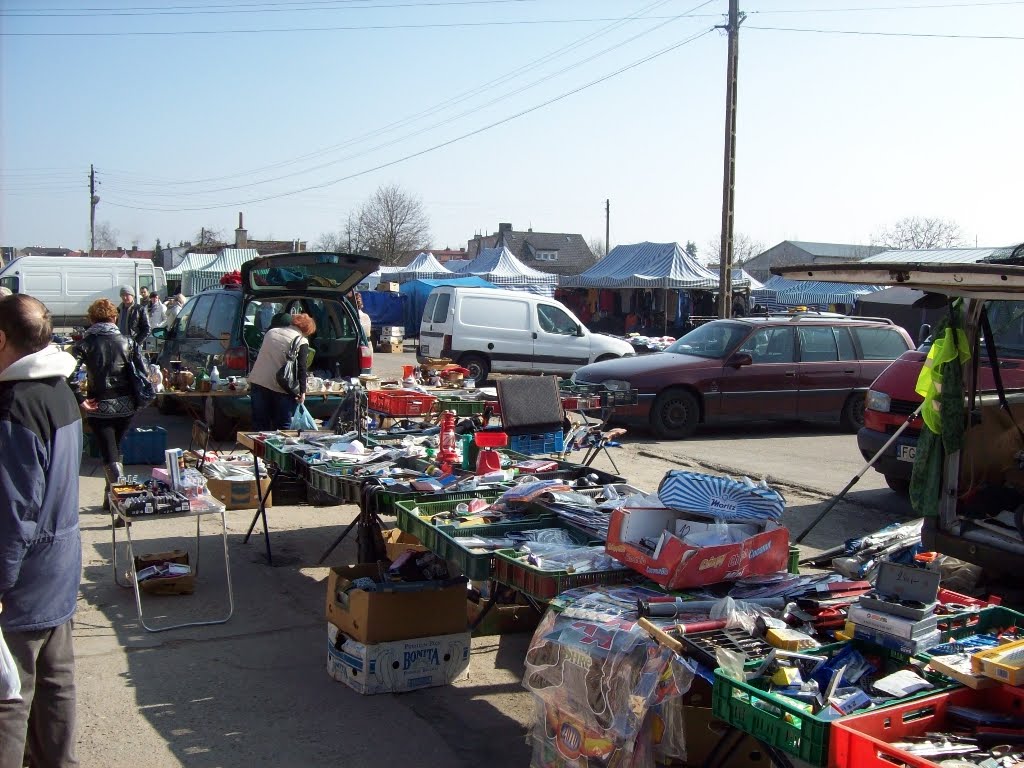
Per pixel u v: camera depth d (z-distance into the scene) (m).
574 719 3.31
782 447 11.83
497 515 4.71
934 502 5.11
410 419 8.32
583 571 3.78
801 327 12.65
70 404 3.11
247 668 4.67
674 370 12.05
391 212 55.38
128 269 27.73
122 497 5.44
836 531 7.72
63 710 3.19
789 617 3.51
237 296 10.57
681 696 3.15
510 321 17.23
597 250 75.31
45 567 3.02
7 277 26.53
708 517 4.03
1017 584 4.89
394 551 5.73
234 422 10.55
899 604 3.19
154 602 5.60
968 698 2.90
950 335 5.09
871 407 8.51
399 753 3.85
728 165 19.77
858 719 2.61
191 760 3.72
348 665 4.46
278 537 7.15
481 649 5.06
